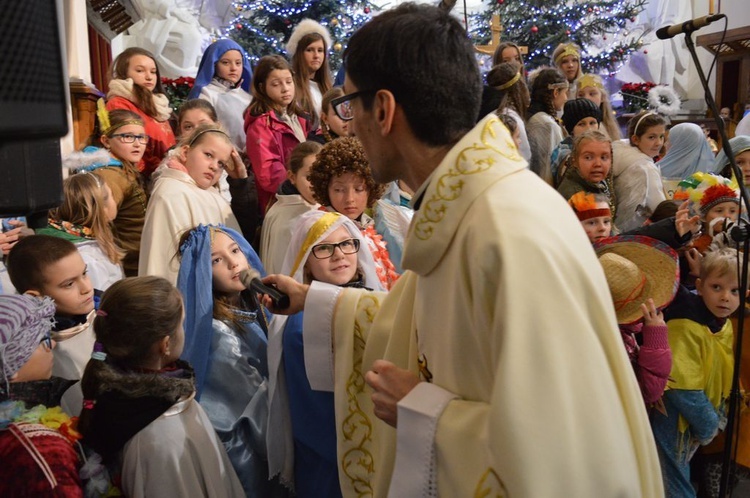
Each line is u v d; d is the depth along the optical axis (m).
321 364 1.74
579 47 9.57
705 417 2.52
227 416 2.06
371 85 1.24
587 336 1.03
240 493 1.88
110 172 3.21
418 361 1.30
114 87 3.93
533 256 1.04
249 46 8.10
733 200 3.31
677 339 2.57
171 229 2.77
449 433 1.11
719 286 2.56
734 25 10.31
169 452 1.67
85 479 1.59
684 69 11.05
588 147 3.56
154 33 8.79
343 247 2.29
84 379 1.72
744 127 6.57
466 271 1.12
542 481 0.96
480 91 1.26
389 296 1.64
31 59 0.91
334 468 1.99
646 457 1.11
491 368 1.10
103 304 1.73
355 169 2.54
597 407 1.01
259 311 2.37
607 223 2.88
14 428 1.50
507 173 1.16
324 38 4.71
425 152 1.25
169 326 1.74
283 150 3.74
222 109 4.43
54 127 0.96
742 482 3.15
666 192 4.48
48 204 1.04
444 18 1.24
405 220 3.00
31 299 1.63
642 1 10.48
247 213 3.37
